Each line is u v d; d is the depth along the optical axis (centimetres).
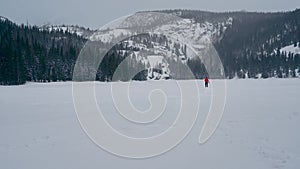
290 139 711
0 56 5059
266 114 1077
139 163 582
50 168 558
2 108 1414
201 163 567
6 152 662
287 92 2064
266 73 8744
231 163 558
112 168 555
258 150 631
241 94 1998
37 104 1581
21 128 924
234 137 752
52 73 5753
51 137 799
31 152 661
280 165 536
